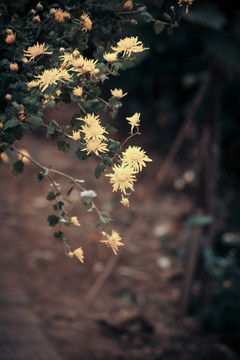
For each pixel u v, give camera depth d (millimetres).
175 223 5734
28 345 3285
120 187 1180
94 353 3457
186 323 4008
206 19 3373
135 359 3463
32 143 7445
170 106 8109
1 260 4602
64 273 4570
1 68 1368
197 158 4191
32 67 1344
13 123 1288
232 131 7004
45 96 1284
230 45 3557
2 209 5680
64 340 3547
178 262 4980
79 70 1273
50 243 5062
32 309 3816
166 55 7789
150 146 7723
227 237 4984
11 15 1562
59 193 1441
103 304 4176
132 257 5004
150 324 3891
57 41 1415
